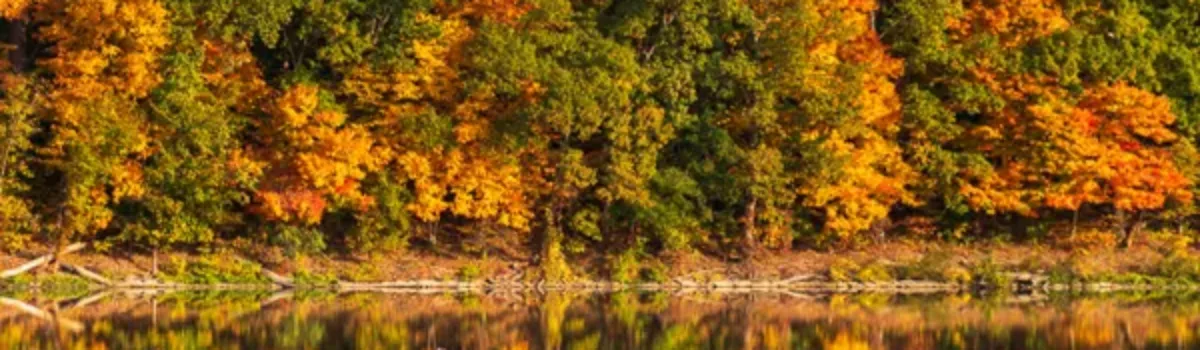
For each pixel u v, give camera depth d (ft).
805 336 176.04
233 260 223.71
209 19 222.69
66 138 215.10
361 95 228.63
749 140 239.50
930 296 225.56
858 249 244.22
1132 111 242.58
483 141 230.27
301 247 225.15
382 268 228.84
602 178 231.71
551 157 232.73
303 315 187.73
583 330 178.60
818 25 234.79
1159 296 227.81
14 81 216.74
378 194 226.79
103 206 219.20
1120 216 248.32
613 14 240.32
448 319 186.39
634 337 173.78
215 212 220.84
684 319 189.67
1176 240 248.52
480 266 230.68
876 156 239.09
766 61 237.04
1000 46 248.52
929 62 246.47
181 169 219.61
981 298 222.89
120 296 209.46
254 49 238.07
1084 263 240.73
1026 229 251.39
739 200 238.89
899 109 241.96
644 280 232.94
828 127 235.81
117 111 216.13
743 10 234.17
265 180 223.10
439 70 231.09
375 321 183.01
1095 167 241.55
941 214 249.55
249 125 230.48
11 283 213.46
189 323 178.70
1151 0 258.98
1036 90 243.40
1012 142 245.45
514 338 171.73
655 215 232.12
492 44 227.61
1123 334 179.01
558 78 227.61
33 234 221.05
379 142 228.84
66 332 170.60
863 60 241.14
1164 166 243.19
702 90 239.50
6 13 219.82
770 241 237.25
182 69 219.61
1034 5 249.75
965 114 251.80
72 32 218.59
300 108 222.07
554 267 230.07
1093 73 247.50
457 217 239.71
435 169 229.45
